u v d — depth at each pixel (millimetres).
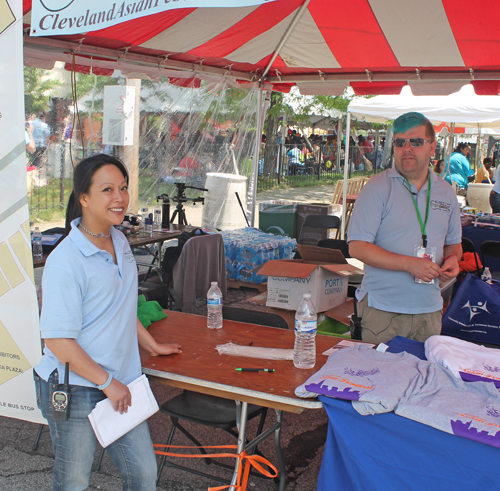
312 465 3053
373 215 2785
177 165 8883
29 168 8586
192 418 2574
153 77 6609
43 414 2006
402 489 1806
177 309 5176
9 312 2287
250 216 7934
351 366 2098
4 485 2791
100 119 8539
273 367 2367
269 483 2846
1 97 2186
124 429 1961
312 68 6270
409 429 1769
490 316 3625
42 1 2143
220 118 8453
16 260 2254
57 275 1812
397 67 5715
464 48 4734
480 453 1660
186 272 5066
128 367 2072
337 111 18125
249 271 6387
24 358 2287
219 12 4109
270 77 6973
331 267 3982
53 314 1803
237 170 8570
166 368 2334
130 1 1955
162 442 3273
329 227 6656
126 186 1983
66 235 2021
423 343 2553
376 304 2875
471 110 7754
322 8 4469
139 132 8594
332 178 21344
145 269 7035
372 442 1848
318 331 3738
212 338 2775
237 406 2287
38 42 4641
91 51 5051
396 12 4215
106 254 1940
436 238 2799
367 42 5000
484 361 2207
